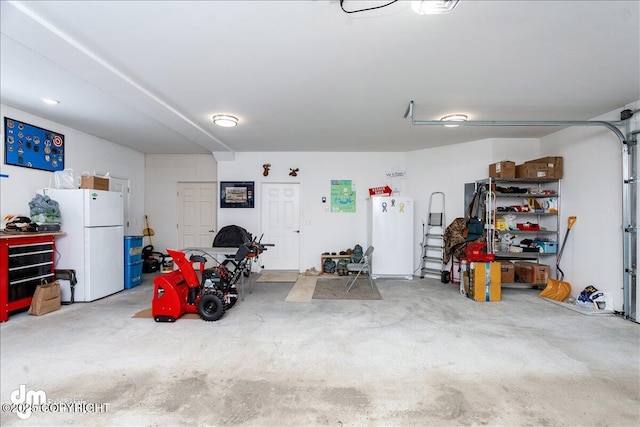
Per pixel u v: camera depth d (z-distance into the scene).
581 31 2.03
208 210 6.48
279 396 1.94
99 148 5.12
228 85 2.92
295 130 4.50
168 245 6.48
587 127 3.98
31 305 3.49
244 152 6.09
